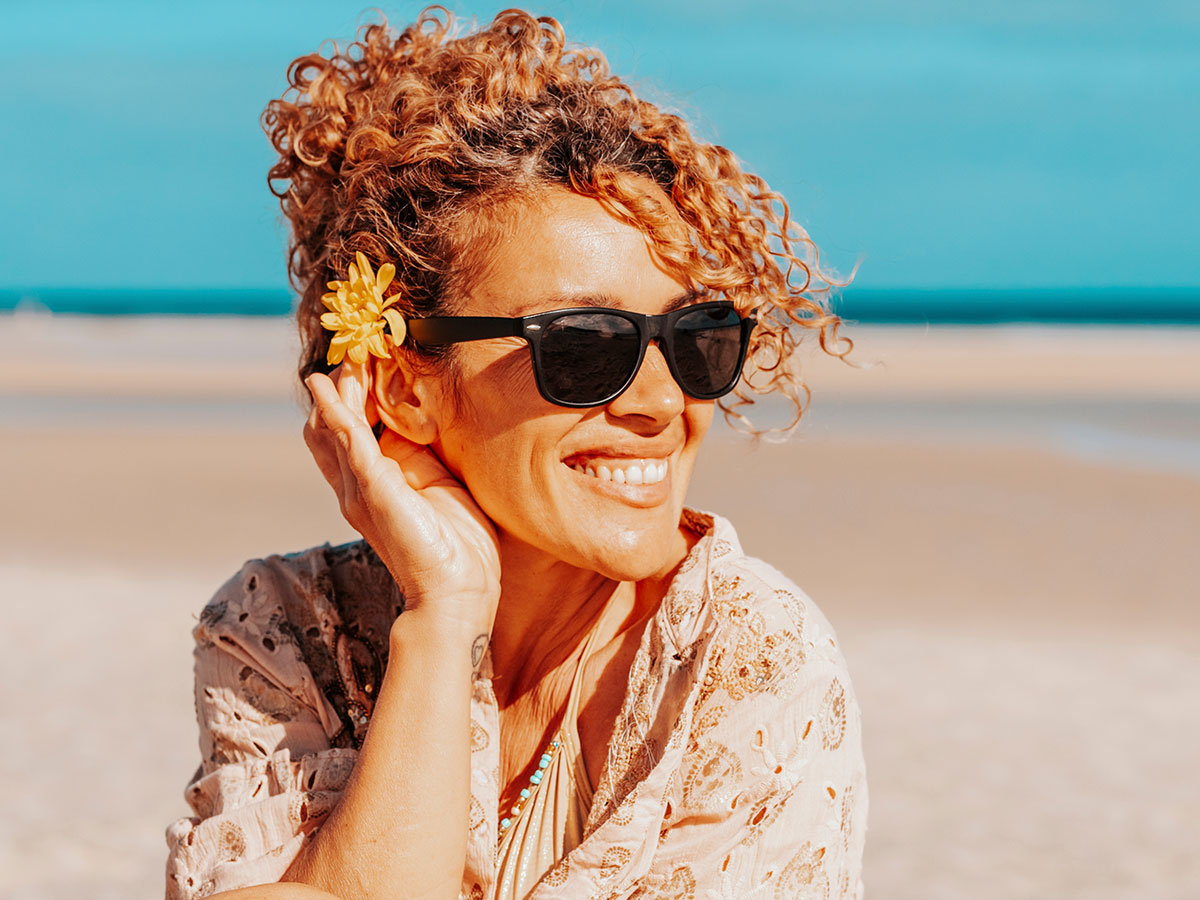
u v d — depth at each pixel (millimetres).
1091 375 35750
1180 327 84500
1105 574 10875
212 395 28234
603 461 1740
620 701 1845
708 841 1669
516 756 1931
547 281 1713
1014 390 30547
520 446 1739
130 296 193875
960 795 6070
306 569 2076
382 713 1713
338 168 2088
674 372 1727
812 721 1676
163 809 5824
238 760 1977
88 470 16953
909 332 68438
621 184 1706
